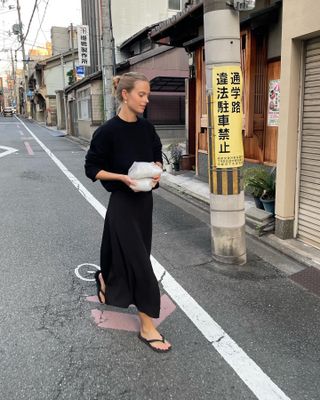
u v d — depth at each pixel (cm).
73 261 433
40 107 4266
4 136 2220
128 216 273
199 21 766
